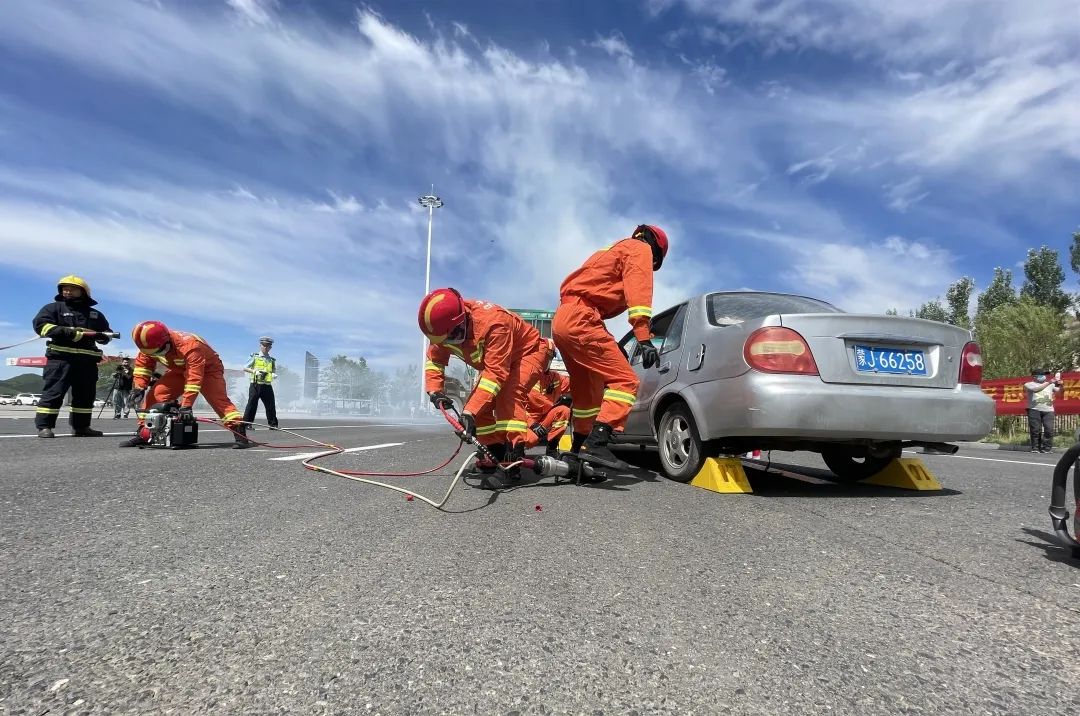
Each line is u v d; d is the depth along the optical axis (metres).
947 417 3.65
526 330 4.15
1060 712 1.26
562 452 4.61
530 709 1.23
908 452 8.49
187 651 1.43
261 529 2.58
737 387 3.70
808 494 3.90
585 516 3.01
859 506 3.46
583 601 1.82
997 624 1.72
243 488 3.56
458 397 9.23
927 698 1.31
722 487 3.91
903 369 3.71
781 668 1.43
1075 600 1.91
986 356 18.66
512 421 4.14
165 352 6.04
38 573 1.96
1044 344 17.72
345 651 1.45
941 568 2.23
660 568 2.16
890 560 2.32
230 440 7.66
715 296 4.64
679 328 4.74
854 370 3.63
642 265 3.99
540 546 2.41
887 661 1.48
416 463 5.06
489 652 1.47
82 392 7.37
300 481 3.87
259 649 1.45
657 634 1.60
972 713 1.25
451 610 1.72
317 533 2.53
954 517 3.15
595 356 4.12
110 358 14.26
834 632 1.64
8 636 1.49
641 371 5.24
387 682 1.31
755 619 1.72
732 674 1.39
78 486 3.50
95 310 7.45
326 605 1.74
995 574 2.16
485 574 2.04
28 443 6.28
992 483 4.66
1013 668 1.45
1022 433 15.30
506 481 4.04
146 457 5.11
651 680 1.36
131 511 2.87
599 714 1.21
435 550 2.32
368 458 5.40
